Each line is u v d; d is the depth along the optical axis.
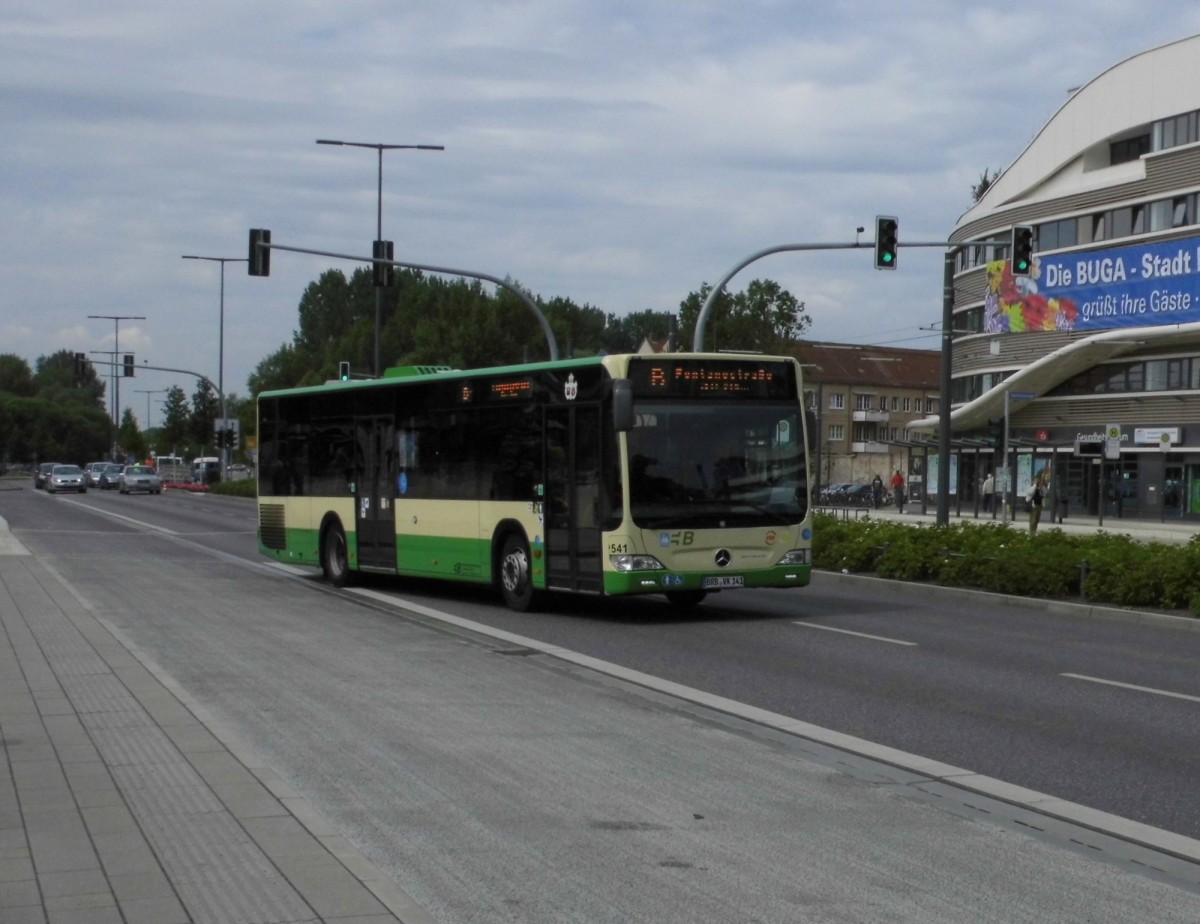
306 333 128.75
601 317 136.00
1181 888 6.23
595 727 10.16
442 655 14.21
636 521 16.78
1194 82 58.16
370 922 5.35
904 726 10.37
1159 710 11.13
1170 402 57.47
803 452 17.86
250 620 17.39
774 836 7.05
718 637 16.05
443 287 108.00
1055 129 66.31
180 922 5.33
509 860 6.55
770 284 61.75
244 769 8.12
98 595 20.44
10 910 5.46
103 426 191.62
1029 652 14.91
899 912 5.80
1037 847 6.91
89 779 7.84
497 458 18.97
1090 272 58.09
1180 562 18.89
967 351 70.94
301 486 24.08
